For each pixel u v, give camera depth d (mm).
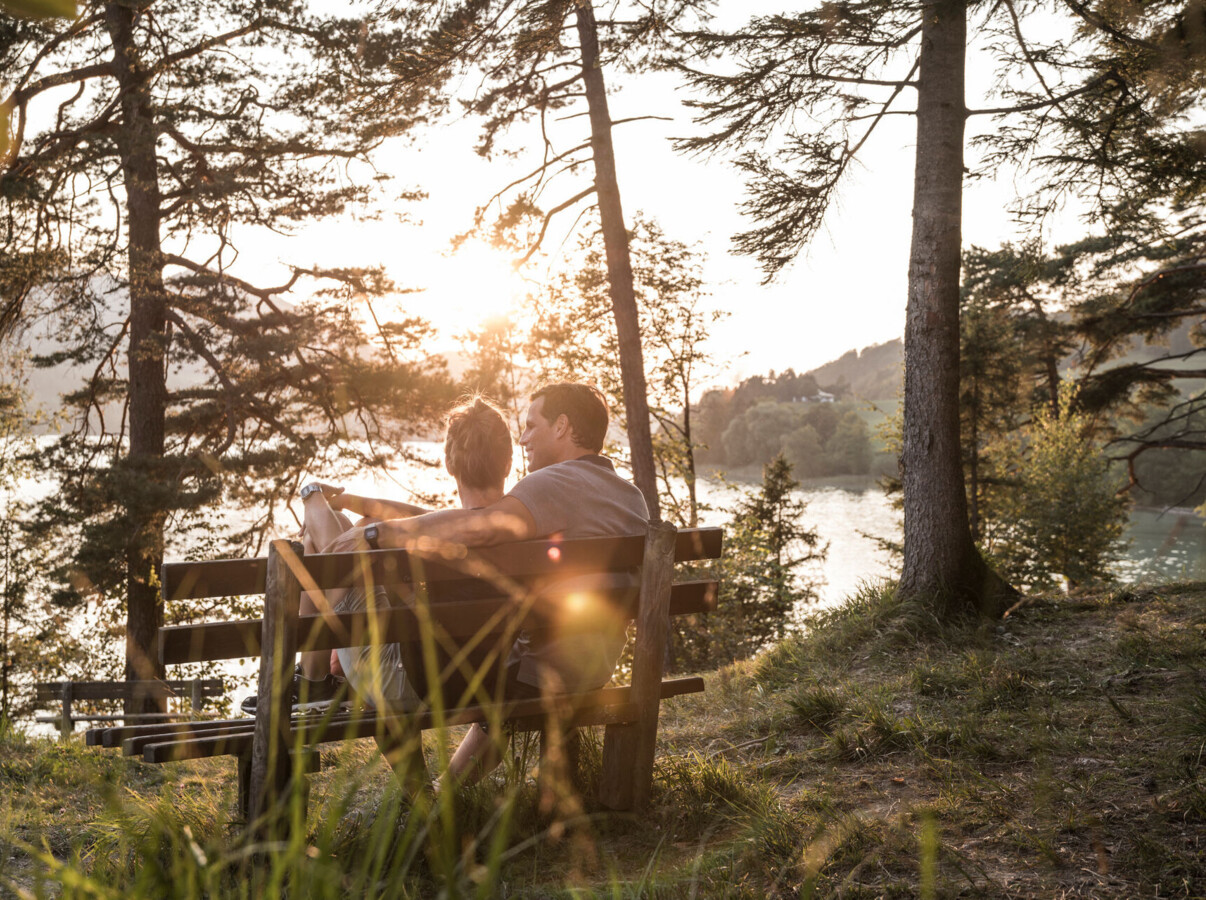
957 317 6270
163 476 13594
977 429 23531
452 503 15383
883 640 5324
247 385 14250
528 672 2520
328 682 2756
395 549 2283
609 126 11617
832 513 76812
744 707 4355
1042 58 6270
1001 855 2227
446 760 1191
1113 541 21688
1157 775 2691
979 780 2777
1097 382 23734
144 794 3209
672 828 2473
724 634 18578
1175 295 21922
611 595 2592
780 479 31328
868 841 2311
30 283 14000
